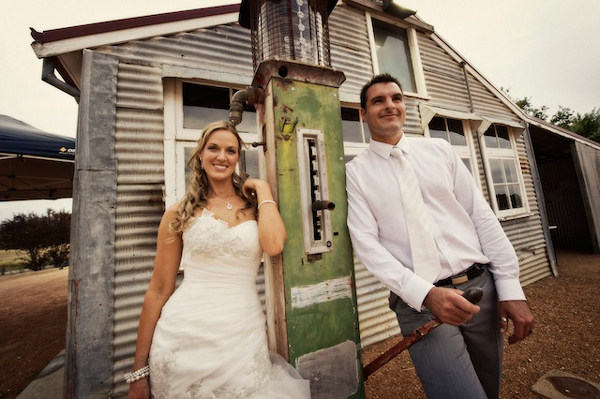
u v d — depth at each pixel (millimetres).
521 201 5465
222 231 1223
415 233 1247
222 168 1319
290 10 1410
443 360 1140
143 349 1224
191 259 1255
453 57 5160
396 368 2709
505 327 1223
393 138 1401
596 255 7184
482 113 5359
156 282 1288
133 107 2469
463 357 1158
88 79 2320
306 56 1434
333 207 1209
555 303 4074
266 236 1120
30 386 2672
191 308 1178
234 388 1061
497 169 5293
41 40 2277
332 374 1194
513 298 1206
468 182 1443
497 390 1300
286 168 1221
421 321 1236
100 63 2381
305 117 1283
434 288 1033
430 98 4574
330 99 1359
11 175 5305
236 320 1168
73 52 2418
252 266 1289
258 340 1183
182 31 2768
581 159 7270
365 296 3369
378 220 1339
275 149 1212
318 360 1178
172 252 1292
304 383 1087
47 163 5129
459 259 1271
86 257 2152
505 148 5539
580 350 2766
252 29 1598
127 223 2324
